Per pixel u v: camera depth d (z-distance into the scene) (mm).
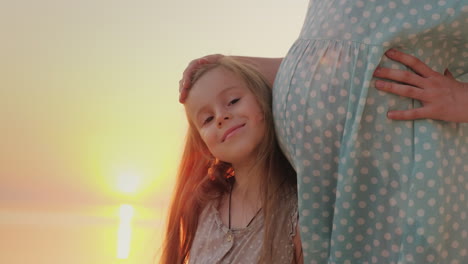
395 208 1225
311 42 1369
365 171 1254
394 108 1243
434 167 1198
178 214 1881
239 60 1753
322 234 1313
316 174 1315
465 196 1262
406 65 1257
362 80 1262
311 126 1316
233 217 1699
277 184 1608
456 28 1228
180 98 1726
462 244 1241
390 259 1228
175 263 1865
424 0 1240
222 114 1595
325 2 1393
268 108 1620
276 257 1558
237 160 1630
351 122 1258
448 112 1220
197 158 1895
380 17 1270
